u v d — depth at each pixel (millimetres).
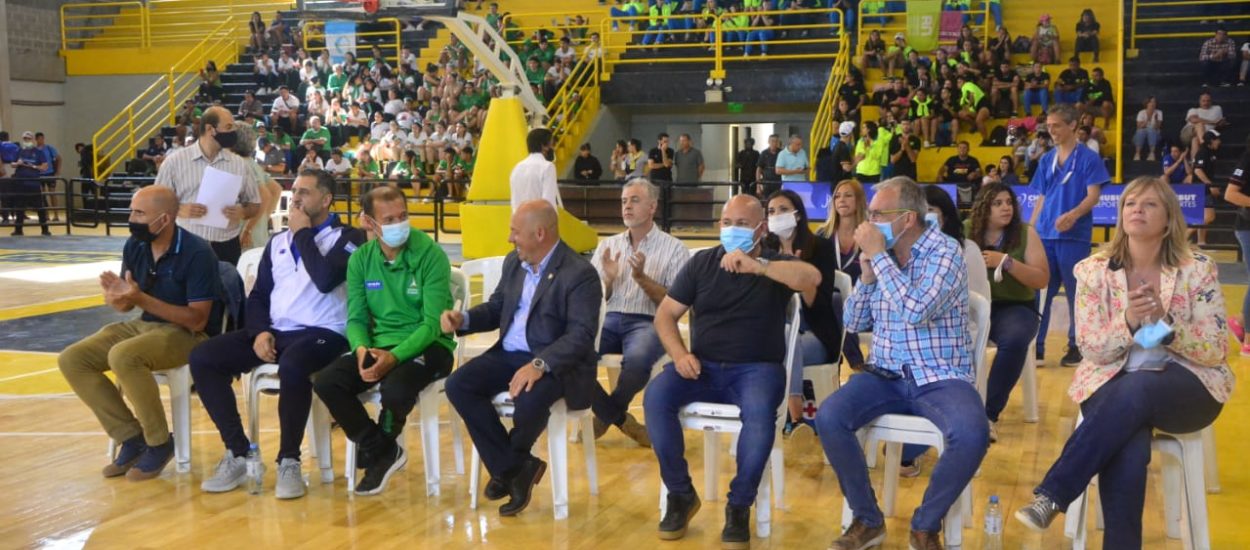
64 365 5250
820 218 14266
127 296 5125
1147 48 18531
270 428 6289
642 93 20781
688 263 4746
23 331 9461
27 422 6355
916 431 4238
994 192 6070
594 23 22969
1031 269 5898
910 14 19312
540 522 4703
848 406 4273
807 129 21312
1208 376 4031
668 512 4531
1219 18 18047
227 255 6496
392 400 4785
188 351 5328
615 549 4391
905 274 4332
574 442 5953
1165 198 4070
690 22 21156
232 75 23984
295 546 4406
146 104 24781
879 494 5062
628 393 5391
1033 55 18359
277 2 25969
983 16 19469
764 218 4680
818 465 5535
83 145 23438
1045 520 3980
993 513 4273
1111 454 3969
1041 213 7625
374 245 5102
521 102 13562
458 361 5898
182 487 5168
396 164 19859
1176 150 15750
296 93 23094
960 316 4332
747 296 4613
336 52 24047
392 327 5066
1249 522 4598
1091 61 18453
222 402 5121
